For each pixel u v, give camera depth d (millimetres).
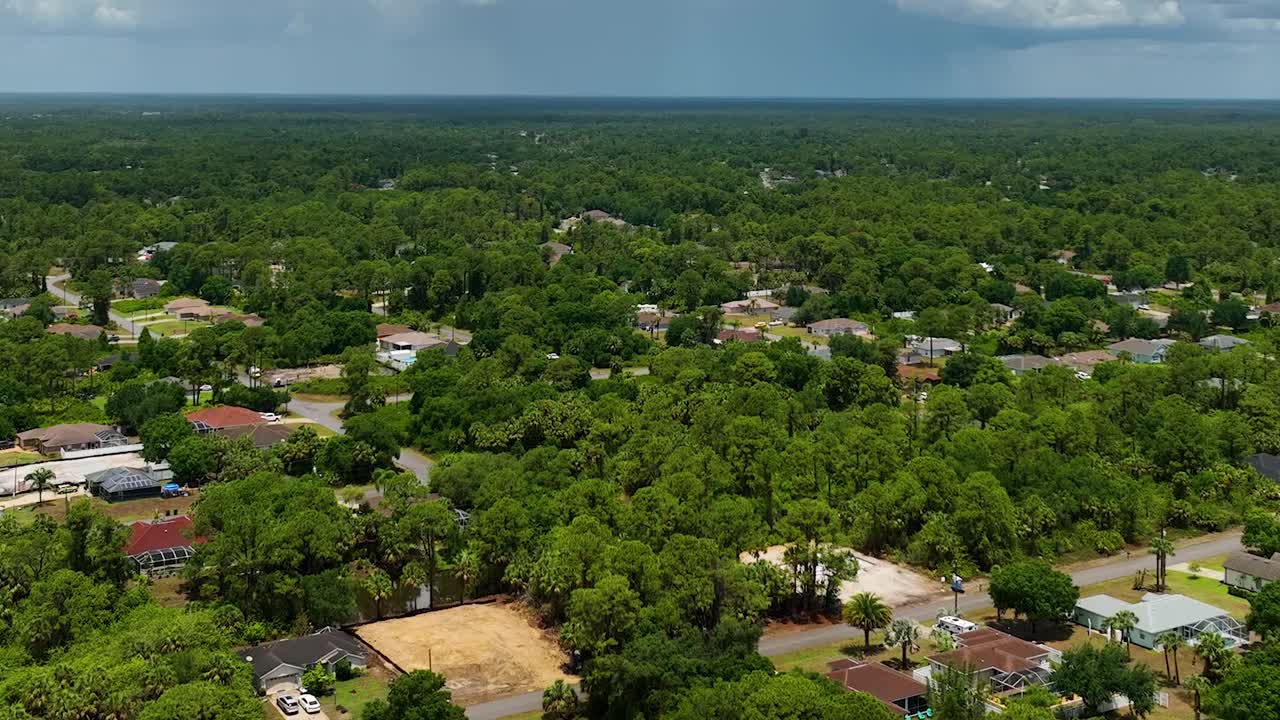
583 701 116750
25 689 103938
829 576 141375
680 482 155875
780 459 170875
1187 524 172125
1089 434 189000
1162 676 122938
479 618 139625
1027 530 158375
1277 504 176750
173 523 160250
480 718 114375
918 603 143875
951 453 180000
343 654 125000
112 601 129750
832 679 116000
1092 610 136500
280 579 135000
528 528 146625
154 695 106188
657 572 127500
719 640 117375
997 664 118812
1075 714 113562
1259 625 129000
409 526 145375
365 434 192250
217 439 189250
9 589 128750
